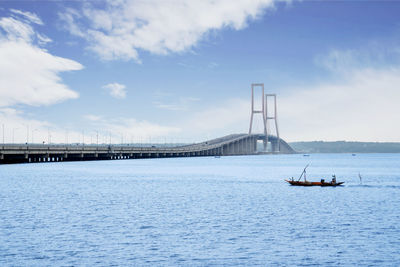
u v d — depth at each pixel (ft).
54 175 358.64
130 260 95.14
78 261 94.43
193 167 537.24
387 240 112.57
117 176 353.31
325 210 161.58
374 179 336.90
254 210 161.27
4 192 223.10
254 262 94.12
